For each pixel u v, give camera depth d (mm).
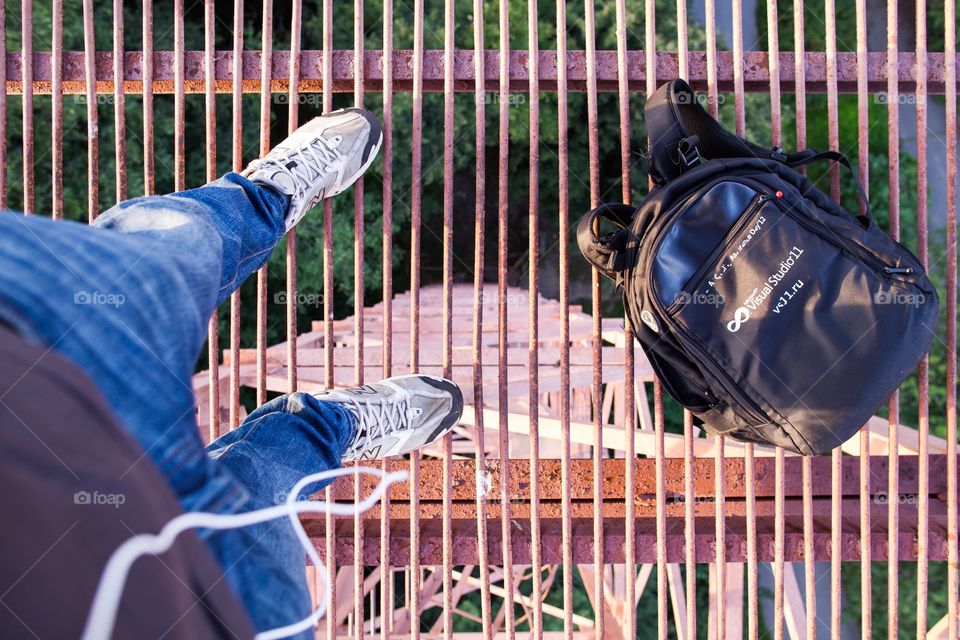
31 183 1992
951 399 1987
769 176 1700
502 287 1984
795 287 1647
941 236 12047
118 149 1979
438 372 3094
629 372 1978
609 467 2150
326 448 1368
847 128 11555
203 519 588
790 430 1697
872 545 2080
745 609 10078
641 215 1720
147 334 713
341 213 10312
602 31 10227
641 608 10688
